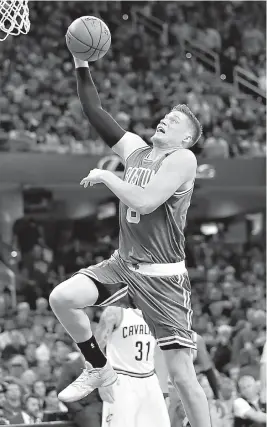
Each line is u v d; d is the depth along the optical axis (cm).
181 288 457
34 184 1495
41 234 1797
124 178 470
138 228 452
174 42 2134
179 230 457
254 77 2067
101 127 491
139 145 484
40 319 1277
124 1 2172
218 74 2084
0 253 1596
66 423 571
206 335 1256
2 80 1733
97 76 1888
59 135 1611
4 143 1496
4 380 916
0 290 1427
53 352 1095
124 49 2036
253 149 1734
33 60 1852
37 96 1733
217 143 1638
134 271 455
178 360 452
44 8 2014
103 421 594
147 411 607
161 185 435
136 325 609
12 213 1655
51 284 1583
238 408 728
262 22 2247
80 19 482
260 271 1753
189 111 468
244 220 1903
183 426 643
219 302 1468
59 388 604
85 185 438
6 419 763
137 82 1922
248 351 1144
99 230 1856
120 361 605
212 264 1797
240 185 1614
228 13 2259
